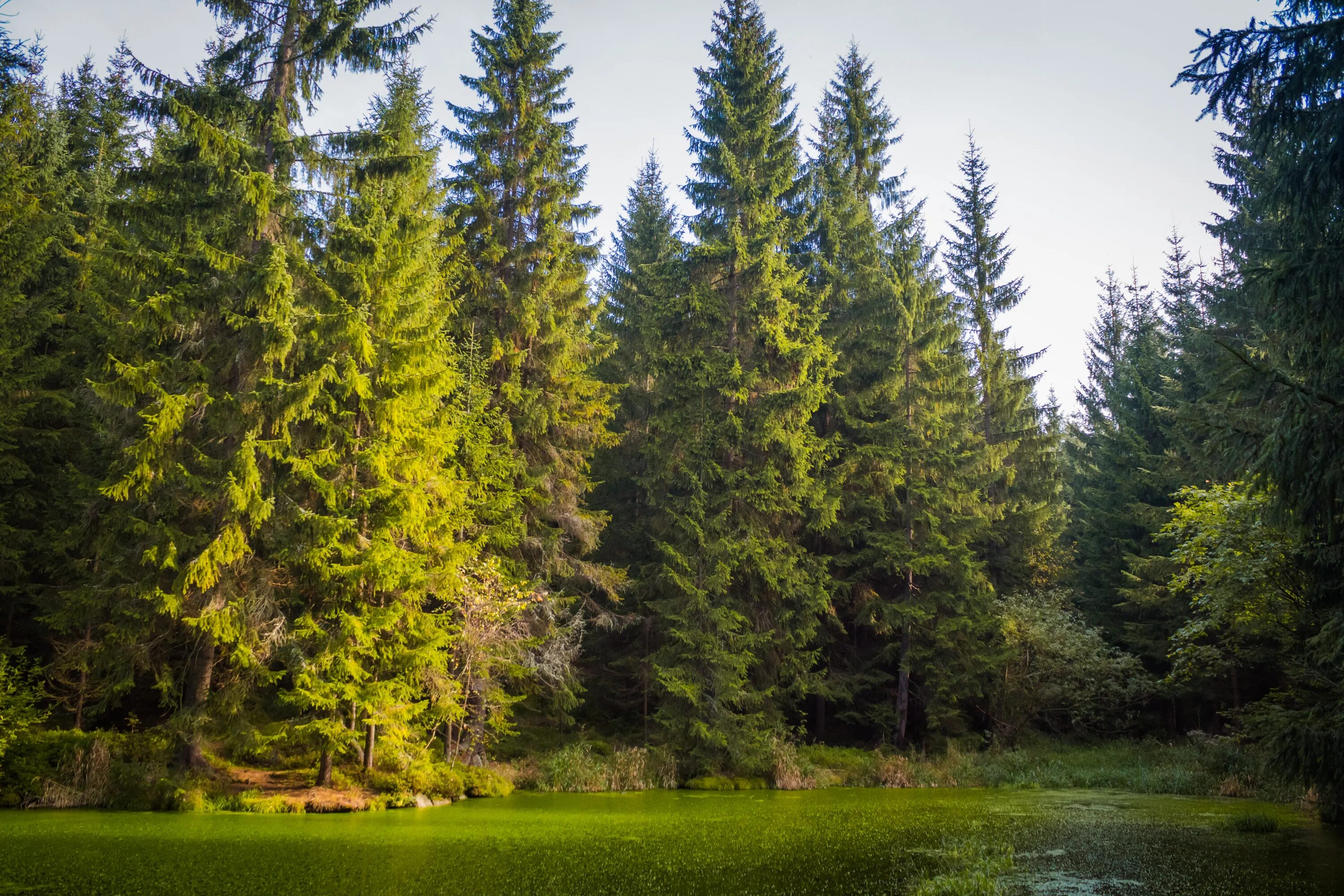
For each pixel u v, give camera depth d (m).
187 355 16.94
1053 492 34.09
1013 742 27.22
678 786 21.50
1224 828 13.72
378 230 18.16
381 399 16.94
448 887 8.68
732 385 24.25
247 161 17.00
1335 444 9.97
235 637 15.24
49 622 17.33
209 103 17.17
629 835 12.60
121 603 15.83
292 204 17.62
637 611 26.61
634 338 34.19
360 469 17.16
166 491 16.02
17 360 21.38
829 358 25.39
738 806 16.88
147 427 15.16
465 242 24.41
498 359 23.11
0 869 9.45
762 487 23.94
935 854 11.04
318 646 15.91
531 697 26.25
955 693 26.55
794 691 25.48
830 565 28.89
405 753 17.64
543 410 22.80
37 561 20.64
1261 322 15.99
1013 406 34.38
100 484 17.22
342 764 17.59
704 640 22.28
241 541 15.19
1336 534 10.73
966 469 28.83
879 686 29.11
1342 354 10.78
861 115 34.47
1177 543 27.08
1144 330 44.22
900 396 29.06
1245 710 21.34
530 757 21.77
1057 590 29.88
